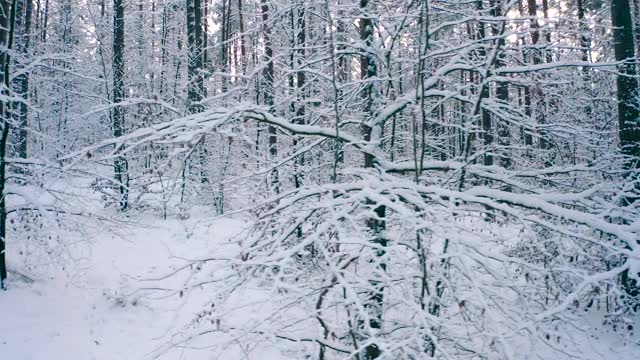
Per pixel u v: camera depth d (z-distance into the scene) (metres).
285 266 3.86
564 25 5.60
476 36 6.44
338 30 6.69
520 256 5.79
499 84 6.10
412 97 5.51
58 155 9.19
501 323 4.17
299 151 5.62
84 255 9.91
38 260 8.38
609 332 5.54
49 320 7.40
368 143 5.43
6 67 8.10
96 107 4.44
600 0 13.82
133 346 7.20
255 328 4.26
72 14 19.52
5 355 6.39
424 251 4.38
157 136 4.46
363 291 4.80
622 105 8.16
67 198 8.55
